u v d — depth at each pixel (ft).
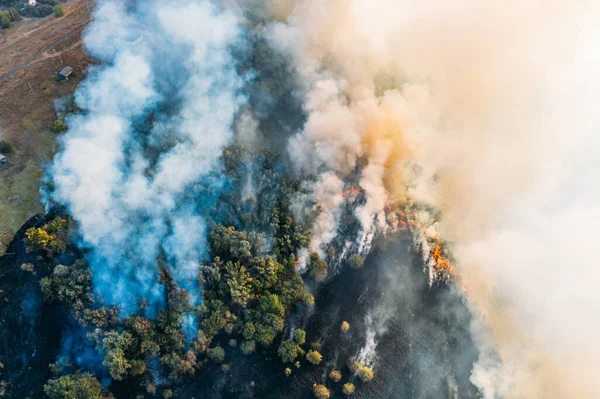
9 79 264.93
